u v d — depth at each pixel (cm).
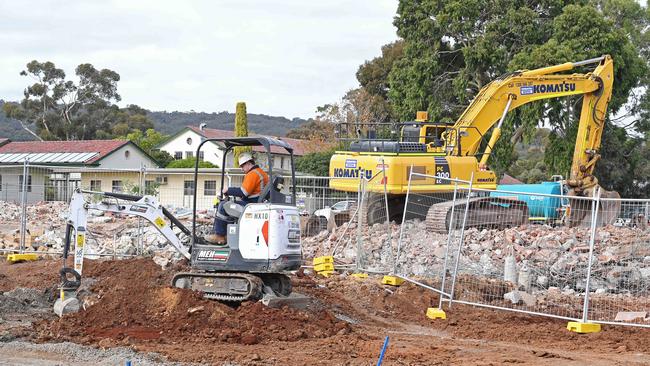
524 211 2288
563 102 4056
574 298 1531
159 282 1384
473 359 1027
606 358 1072
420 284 1502
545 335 1248
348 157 2341
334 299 1453
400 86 4559
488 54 4147
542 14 4275
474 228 2042
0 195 2428
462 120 2598
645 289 1619
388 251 1802
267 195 1223
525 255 1772
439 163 2336
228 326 1126
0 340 1026
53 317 1210
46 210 2364
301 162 5253
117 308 1165
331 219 2144
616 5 5150
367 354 1020
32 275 1614
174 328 1113
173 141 6844
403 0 4425
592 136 2656
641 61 4144
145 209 1271
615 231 1855
